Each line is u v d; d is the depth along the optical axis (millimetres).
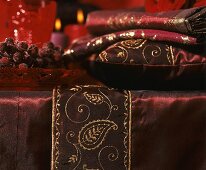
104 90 1039
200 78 1094
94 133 1013
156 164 1025
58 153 1004
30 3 1226
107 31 1298
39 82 1050
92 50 1195
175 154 1030
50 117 1015
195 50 1090
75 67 1273
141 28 1147
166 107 1033
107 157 1012
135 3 2182
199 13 1050
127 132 1021
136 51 1085
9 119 1004
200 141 1037
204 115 1038
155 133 1028
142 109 1028
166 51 1077
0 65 1056
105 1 2361
